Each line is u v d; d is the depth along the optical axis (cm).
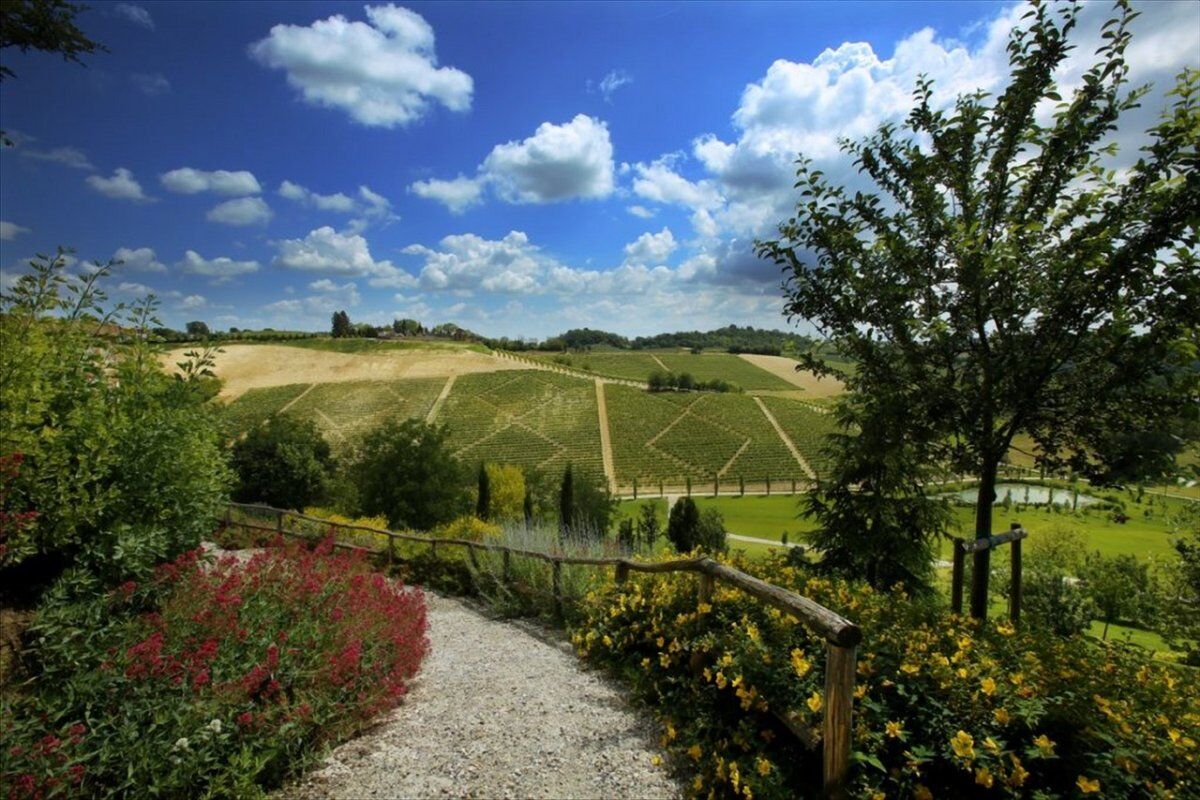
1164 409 320
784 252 446
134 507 380
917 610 381
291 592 413
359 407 8594
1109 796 194
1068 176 368
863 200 425
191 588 373
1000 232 369
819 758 258
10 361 304
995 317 359
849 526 737
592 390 10400
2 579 335
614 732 351
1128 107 340
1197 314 290
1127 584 1335
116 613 341
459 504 3206
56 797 241
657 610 447
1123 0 320
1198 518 519
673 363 13988
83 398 378
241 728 299
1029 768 220
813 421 9581
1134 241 308
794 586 425
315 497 3297
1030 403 359
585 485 3728
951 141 395
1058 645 336
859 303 409
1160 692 265
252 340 11488
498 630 622
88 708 266
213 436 459
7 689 273
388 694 388
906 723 244
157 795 255
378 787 300
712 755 290
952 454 399
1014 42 368
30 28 715
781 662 295
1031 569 1577
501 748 337
